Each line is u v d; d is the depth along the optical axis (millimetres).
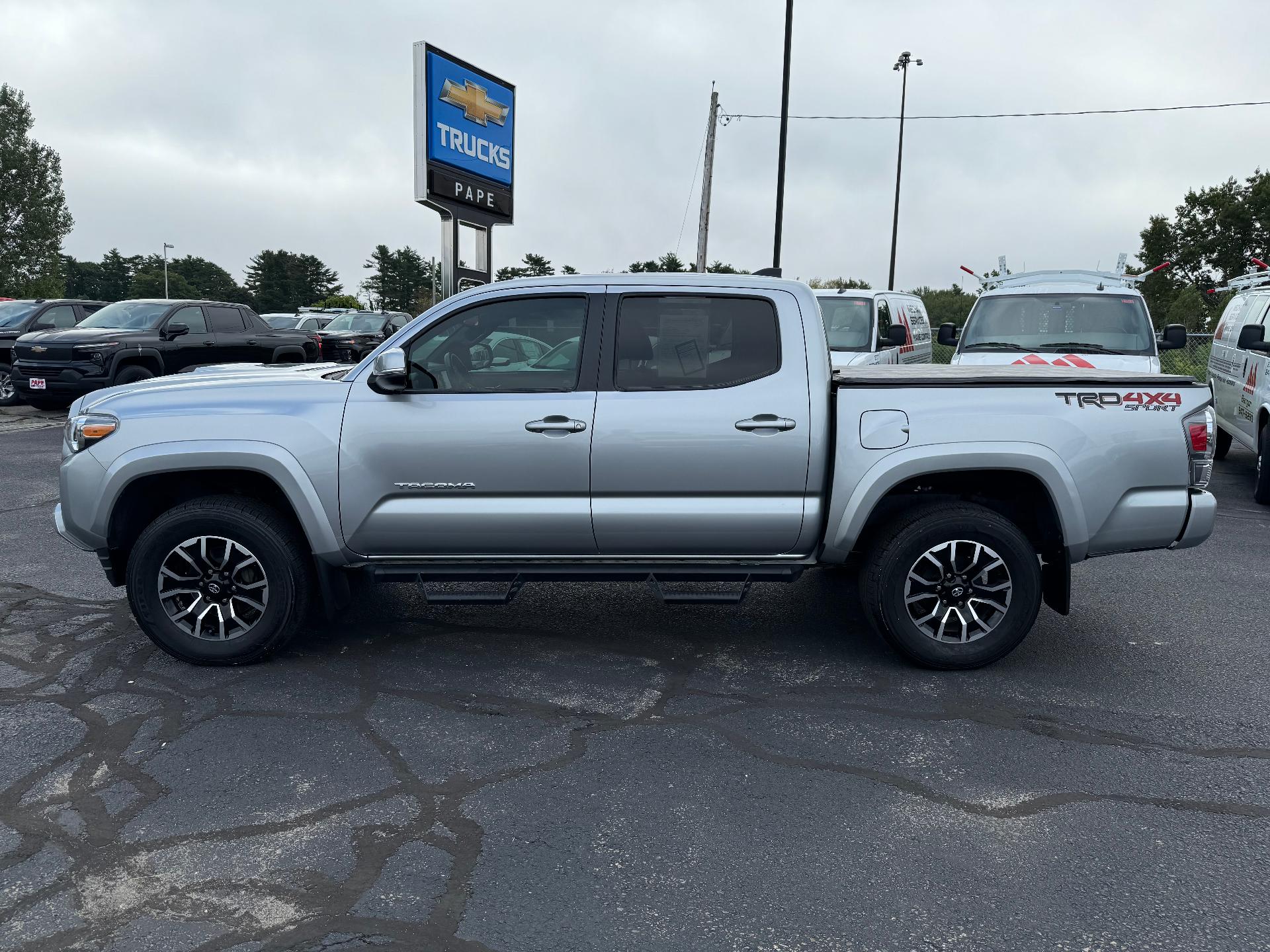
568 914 2748
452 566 4734
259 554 4625
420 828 3223
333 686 4496
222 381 4805
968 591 4633
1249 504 9336
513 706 4270
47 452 12031
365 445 4543
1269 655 4965
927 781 3566
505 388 4594
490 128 15680
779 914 2748
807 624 5453
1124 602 5953
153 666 4742
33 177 75438
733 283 4625
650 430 4492
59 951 2574
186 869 2965
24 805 3375
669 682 4570
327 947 2592
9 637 5156
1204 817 3307
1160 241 63812
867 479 4508
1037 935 2652
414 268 125812
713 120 27359
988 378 4578
